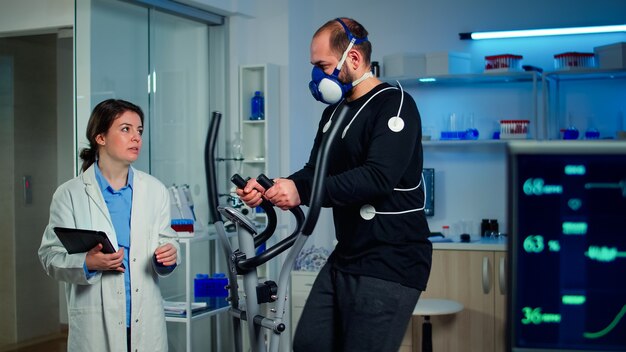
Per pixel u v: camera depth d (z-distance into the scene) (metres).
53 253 2.63
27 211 5.58
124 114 2.71
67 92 5.85
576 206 0.92
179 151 4.82
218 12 5.07
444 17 5.22
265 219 5.10
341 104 2.07
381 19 5.38
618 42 4.66
